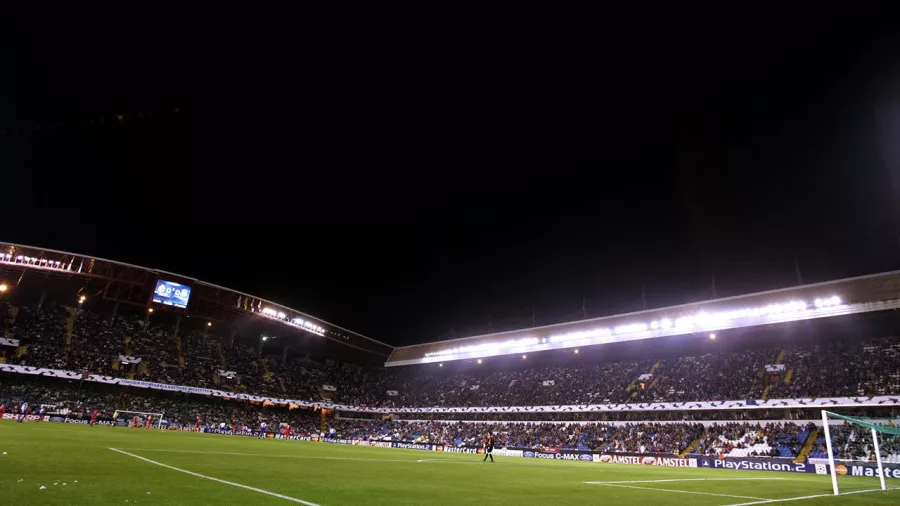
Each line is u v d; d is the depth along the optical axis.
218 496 10.45
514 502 12.65
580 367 65.94
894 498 16.53
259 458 22.95
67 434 28.66
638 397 53.56
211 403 65.00
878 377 42.00
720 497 15.46
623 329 53.84
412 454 41.16
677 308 50.75
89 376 53.75
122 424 52.03
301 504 10.31
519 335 63.69
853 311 40.12
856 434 39.44
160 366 61.88
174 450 23.52
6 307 57.50
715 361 54.66
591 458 47.12
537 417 60.31
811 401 41.81
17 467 12.33
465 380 75.19
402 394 77.94
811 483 23.53
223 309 66.06
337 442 63.16
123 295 61.69
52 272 55.34
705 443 45.38
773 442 42.16
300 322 70.56
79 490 9.69
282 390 69.69
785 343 52.28
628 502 13.45
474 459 38.31
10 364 50.34
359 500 11.53
